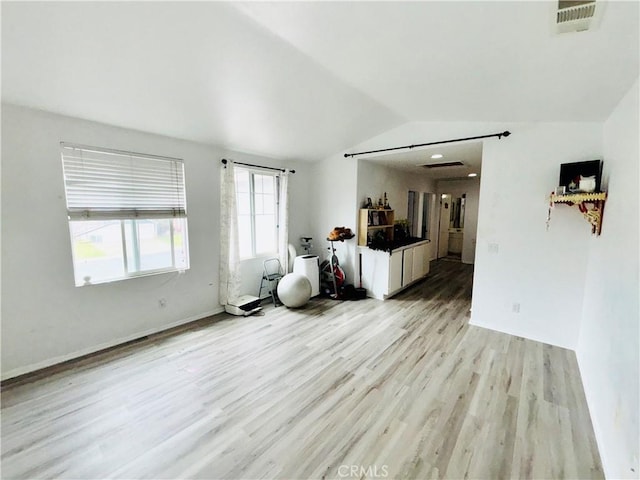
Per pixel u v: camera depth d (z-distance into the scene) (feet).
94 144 8.96
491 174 10.83
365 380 7.95
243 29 5.82
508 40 5.24
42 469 5.20
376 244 15.85
